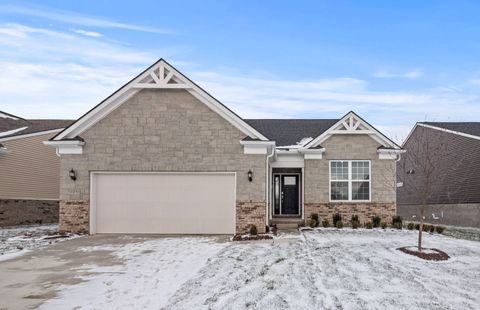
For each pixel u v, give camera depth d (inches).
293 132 924.6
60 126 992.2
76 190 645.3
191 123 647.1
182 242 557.0
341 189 800.3
